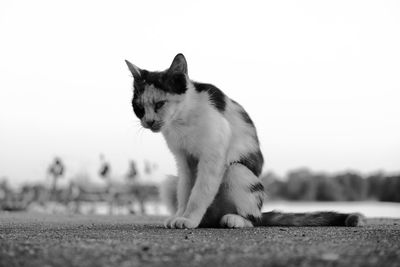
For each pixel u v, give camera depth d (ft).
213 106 4.42
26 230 4.17
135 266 2.62
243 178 4.51
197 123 4.36
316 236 3.65
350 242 3.31
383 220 6.05
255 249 3.03
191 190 4.63
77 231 4.02
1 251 2.97
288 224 4.70
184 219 4.29
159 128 4.45
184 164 4.61
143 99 4.48
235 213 4.58
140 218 6.53
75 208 9.94
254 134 4.74
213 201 4.55
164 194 5.02
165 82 4.45
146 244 3.21
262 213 4.70
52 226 4.68
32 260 2.79
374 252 2.93
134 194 9.71
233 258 2.81
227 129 4.41
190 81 4.55
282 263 2.66
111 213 9.24
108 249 3.03
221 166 4.37
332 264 2.61
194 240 3.41
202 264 2.67
